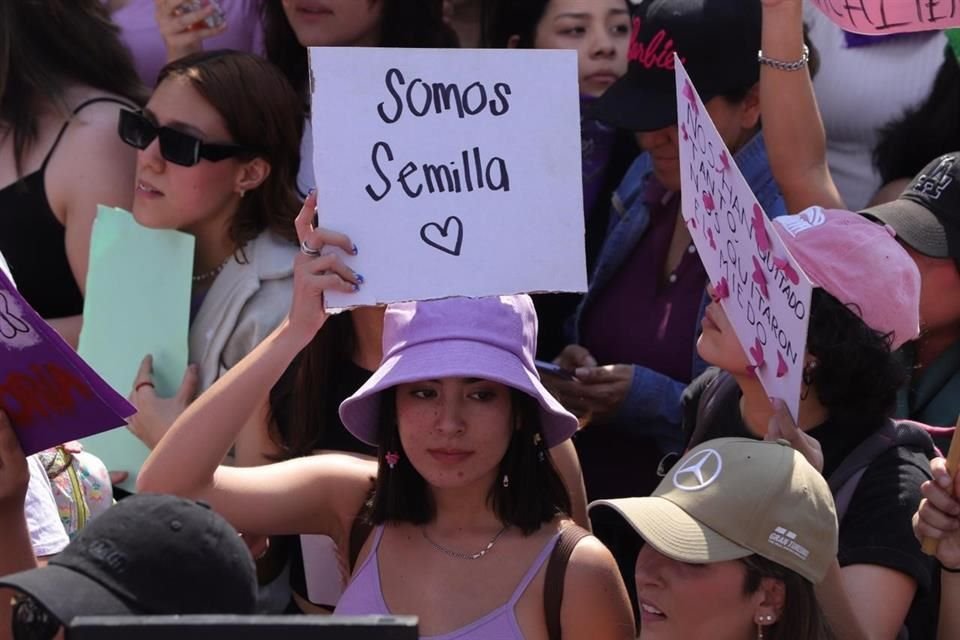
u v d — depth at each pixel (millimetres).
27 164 18234
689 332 16266
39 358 9992
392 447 12109
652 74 16484
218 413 12297
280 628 6773
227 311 16562
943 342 14594
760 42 16203
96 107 18281
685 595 10453
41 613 8336
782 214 16172
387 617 6828
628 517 10547
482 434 11680
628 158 18453
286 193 16859
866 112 17812
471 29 19562
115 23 19594
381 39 18500
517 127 11609
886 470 12133
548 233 11648
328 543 13961
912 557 11781
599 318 16953
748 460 10609
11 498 10516
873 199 17875
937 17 13094
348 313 14445
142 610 7965
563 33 18484
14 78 18172
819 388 12273
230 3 19297
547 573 11594
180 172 16484
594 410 16078
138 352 16672
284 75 17828
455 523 11969
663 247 16672
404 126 11438
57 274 18438
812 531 10438
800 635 10406
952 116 17625
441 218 11492
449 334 11750
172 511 8250
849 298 12414
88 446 16609
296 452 14656
